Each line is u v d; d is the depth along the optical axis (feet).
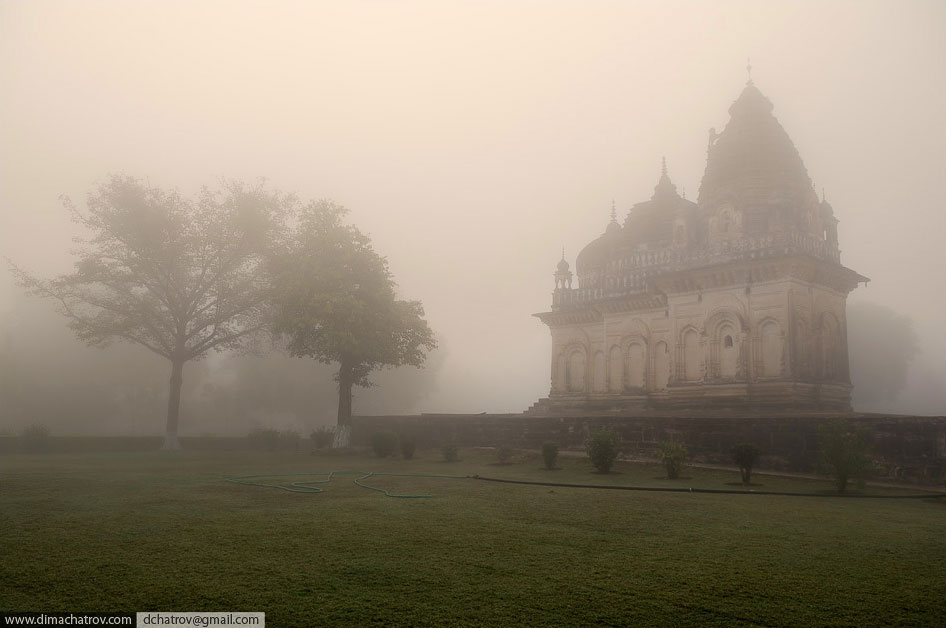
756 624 17.85
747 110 102.94
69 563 23.76
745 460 56.75
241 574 22.33
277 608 18.69
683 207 104.68
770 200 96.48
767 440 65.26
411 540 28.43
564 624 17.61
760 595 20.51
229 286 114.62
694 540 29.30
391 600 19.54
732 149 101.09
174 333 112.47
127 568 23.07
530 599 19.76
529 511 37.83
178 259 110.52
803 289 90.94
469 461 81.05
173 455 96.68
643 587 21.22
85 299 110.42
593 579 22.15
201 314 115.96
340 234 100.89
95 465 73.31
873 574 23.36
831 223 102.12
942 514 39.65
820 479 59.31
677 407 96.27
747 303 91.66
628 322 110.93
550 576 22.49
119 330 108.58
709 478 59.82
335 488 49.85
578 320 121.90
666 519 35.47
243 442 120.16
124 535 29.09
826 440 53.21
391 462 80.33
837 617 18.53
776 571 23.59
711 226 99.14
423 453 93.97
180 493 45.29
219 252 110.52
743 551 26.94
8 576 21.95
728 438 68.03
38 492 45.32
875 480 57.47
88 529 30.55
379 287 102.06
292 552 25.79
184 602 19.21
